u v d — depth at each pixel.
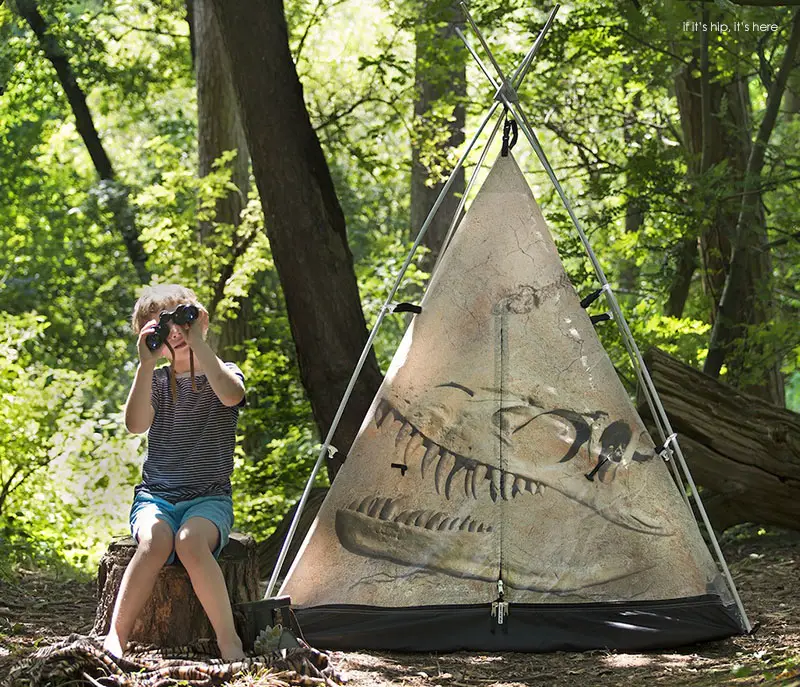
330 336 10.48
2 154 23.77
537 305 6.98
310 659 5.52
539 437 6.89
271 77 10.41
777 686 4.77
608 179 14.19
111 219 22.08
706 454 10.05
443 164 17.03
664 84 14.77
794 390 40.03
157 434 5.59
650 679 5.77
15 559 10.24
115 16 19.98
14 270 25.00
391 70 20.11
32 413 11.80
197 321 5.44
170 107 26.06
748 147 14.72
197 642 5.57
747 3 9.27
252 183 20.50
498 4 14.33
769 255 14.66
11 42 17.42
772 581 9.03
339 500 6.90
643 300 16.72
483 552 6.79
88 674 4.89
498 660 6.37
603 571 6.73
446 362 6.96
